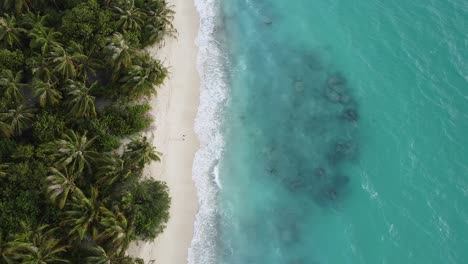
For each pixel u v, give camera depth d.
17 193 33.53
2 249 29.64
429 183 41.06
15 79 37.16
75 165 34.88
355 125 44.78
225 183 41.00
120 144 38.88
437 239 38.09
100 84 42.28
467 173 41.47
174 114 43.66
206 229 38.34
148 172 39.59
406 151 42.94
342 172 42.03
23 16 41.50
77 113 37.66
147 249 36.16
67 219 32.62
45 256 29.92
